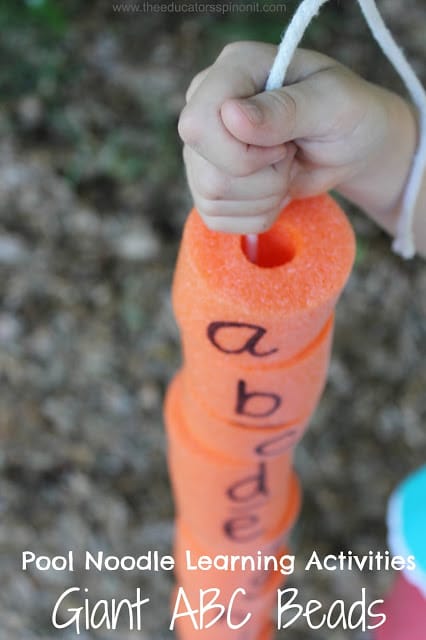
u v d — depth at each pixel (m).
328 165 0.58
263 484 0.86
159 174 1.90
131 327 1.76
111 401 1.69
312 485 1.65
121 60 2.04
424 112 0.62
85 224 1.84
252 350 0.62
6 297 1.76
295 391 0.69
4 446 1.63
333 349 1.74
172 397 0.89
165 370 1.73
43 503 1.60
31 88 1.98
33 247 1.81
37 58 2.01
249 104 0.47
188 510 0.95
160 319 1.76
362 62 2.07
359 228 1.84
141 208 1.87
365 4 0.52
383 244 1.84
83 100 1.99
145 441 1.67
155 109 1.98
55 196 1.86
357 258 1.80
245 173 0.49
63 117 1.96
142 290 1.79
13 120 1.94
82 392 1.70
